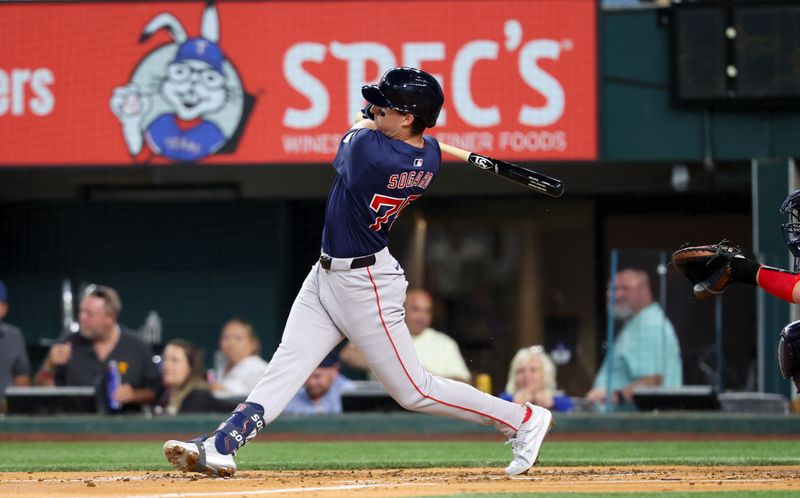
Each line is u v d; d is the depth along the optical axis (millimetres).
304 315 15023
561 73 36062
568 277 47469
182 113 37219
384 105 14203
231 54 37094
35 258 45812
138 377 32594
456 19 36312
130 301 45750
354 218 14430
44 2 37562
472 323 48875
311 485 14922
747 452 24344
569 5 36031
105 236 45781
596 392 32062
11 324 45656
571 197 45531
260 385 14961
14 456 24578
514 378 31719
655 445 27406
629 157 36812
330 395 33125
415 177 14570
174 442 14172
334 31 36750
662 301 31766
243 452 25625
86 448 27672
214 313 45531
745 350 37500
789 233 15820
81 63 37562
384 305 14758
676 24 36000
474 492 13633
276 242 45500
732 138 36531
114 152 37406
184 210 45719
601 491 13742
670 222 44875
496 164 15016
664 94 36688
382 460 22219
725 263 15859
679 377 31656
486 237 48688
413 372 15125
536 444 16094
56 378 32906
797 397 34625
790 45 35531
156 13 37344
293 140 36875
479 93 36219
